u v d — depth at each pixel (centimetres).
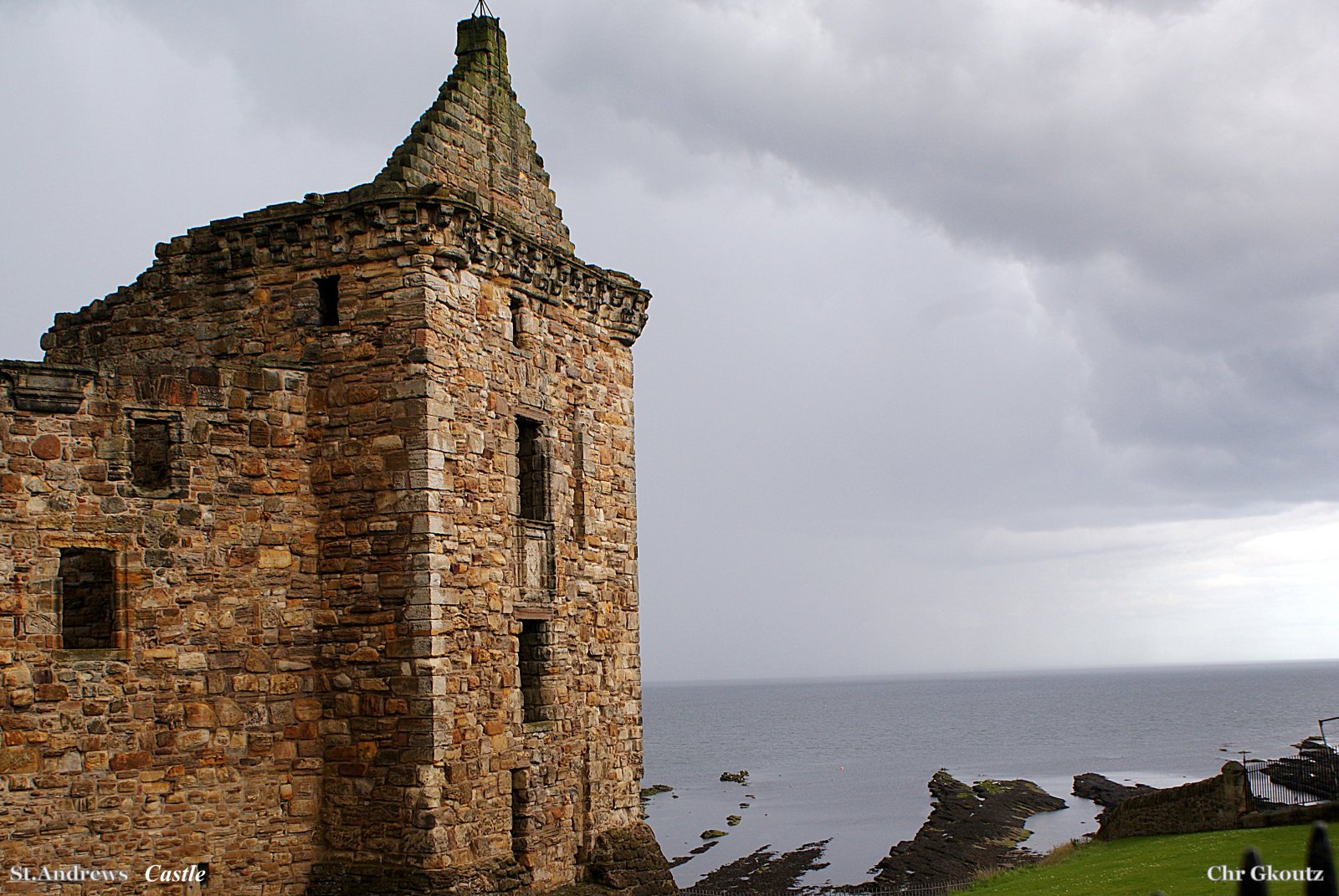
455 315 2659
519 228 2920
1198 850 3225
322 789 2533
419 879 2422
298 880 2495
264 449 2564
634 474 3316
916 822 8438
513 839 2750
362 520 2558
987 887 3478
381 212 2591
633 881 3020
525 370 2883
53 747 2311
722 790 10881
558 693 2912
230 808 2458
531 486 2942
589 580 3081
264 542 2542
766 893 5616
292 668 2545
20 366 2331
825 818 8731
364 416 2581
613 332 3244
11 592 2300
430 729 2470
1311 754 5225
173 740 2420
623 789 3159
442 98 2847
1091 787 9312
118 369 2488
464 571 2614
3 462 2312
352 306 2617
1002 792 9050
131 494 2428
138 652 2406
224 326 2723
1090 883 2917
